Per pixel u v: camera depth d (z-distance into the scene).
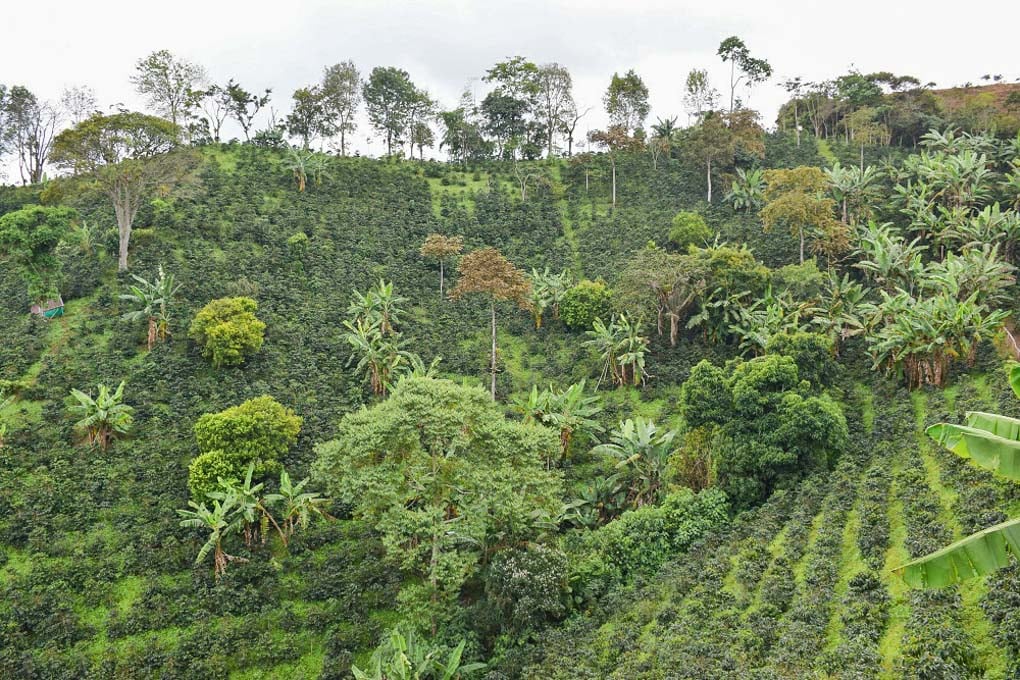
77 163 55.72
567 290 63.16
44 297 52.97
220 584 36.16
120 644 33.19
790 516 35.69
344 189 79.88
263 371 50.66
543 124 105.38
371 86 101.25
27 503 38.28
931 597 25.27
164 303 51.25
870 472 37.03
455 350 58.38
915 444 39.06
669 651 27.22
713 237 69.94
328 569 37.94
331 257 66.94
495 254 52.97
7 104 87.31
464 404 35.22
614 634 30.06
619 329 55.25
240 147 87.06
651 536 36.44
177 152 60.72
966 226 59.44
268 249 65.44
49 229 51.78
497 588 32.78
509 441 35.56
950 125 85.38
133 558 36.53
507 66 103.25
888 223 61.72
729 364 45.66
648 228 75.00
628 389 53.91
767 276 55.72
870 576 28.28
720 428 40.81
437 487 35.34
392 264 68.44
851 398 46.50
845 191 67.88
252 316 51.84
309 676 32.78
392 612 36.03
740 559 32.81
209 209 69.62
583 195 85.06
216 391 47.75
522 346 60.75
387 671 29.69
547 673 28.66
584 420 46.66
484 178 89.31
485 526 33.91
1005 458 15.06
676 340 58.91
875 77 98.75
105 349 49.81
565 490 42.47
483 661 31.72
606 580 35.09
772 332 51.16
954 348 45.47
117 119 56.47
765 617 28.22
